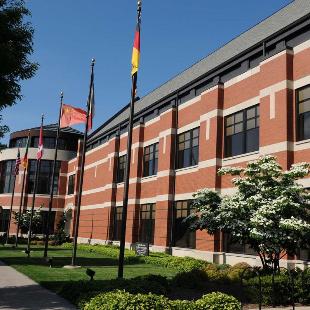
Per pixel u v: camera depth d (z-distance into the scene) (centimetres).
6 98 1364
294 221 1280
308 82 1969
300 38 2167
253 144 2297
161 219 3019
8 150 6100
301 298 1320
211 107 2620
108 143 4394
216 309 947
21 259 2577
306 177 1861
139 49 1628
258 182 1508
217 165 2508
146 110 3666
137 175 3553
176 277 1634
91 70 2255
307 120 1967
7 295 1318
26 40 1354
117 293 983
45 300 1236
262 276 1395
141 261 2608
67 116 2580
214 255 2391
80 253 3325
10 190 6000
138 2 1653
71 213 5541
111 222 4044
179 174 2944
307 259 1827
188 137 2923
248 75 2383
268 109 2134
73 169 5647
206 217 1605
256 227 1362
